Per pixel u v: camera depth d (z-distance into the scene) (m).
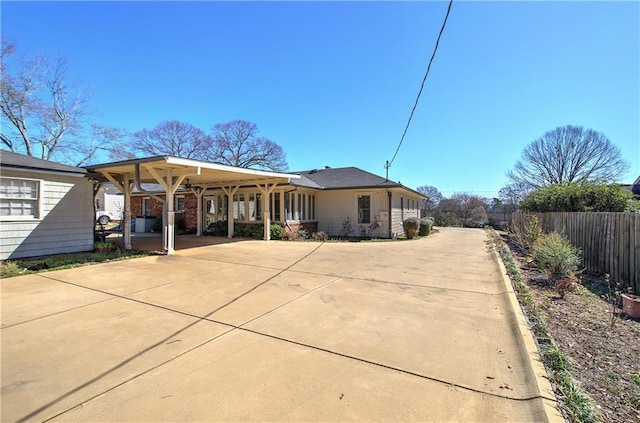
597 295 4.91
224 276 6.09
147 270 6.66
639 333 3.36
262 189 12.62
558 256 5.75
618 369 2.59
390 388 2.29
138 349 2.93
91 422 1.91
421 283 5.58
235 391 2.24
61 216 8.50
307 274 6.30
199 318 3.76
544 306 4.29
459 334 3.30
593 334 3.33
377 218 14.98
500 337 3.22
